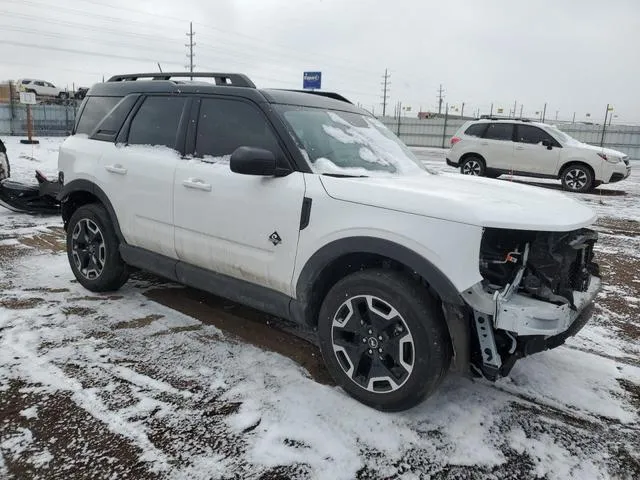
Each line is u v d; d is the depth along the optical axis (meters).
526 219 2.56
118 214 4.15
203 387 3.04
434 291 2.75
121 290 4.63
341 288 2.90
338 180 2.97
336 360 2.98
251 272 3.34
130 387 3.00
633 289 5.38
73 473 2.29
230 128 3.54
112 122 4.37
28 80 35.03
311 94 3.90
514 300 2.55
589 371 3.47
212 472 2.33
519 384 3.25
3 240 6.27
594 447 2.65
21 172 11.78
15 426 2.60
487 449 2.59
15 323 3.79
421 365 2.64
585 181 13.50
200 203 3.54
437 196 2.68
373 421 2.77
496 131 14.45
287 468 2.38
